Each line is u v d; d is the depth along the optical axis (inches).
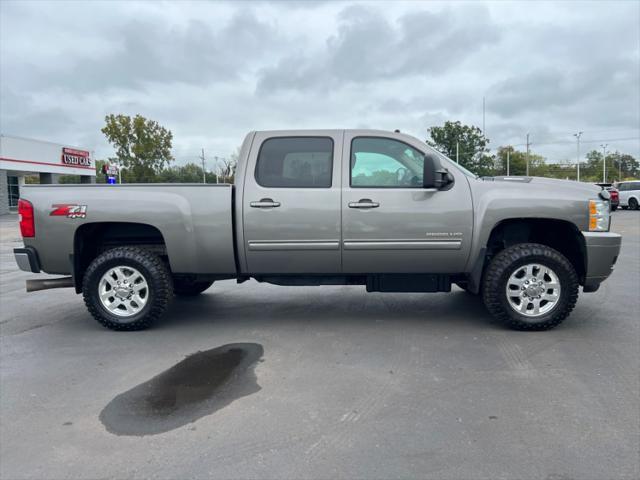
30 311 255.9
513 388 145.8
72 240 206.4
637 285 294.5
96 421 130.0
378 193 200.1
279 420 128.3
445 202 199.0
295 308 249.8
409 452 111.9
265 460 109.7
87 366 171.2
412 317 227.5
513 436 118.3
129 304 211.3
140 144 1641.2
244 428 124.4
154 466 108.3
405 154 205.0
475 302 255.4
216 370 165.0
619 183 1279.5
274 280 215.8
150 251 217.3
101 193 206.8
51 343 198.7
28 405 140.5
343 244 201.5
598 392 142.3
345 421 127.1
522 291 199.2
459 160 1977.1
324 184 203.3
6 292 312.0
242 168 206.5
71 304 272.8
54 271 211.5
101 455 113.2
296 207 200.8
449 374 157.5
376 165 204.5
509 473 103.3
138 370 166.4
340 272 207.6
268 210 201.5
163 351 185.9
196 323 224.2
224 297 279.3
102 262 207.0
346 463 107.9
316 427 124.2
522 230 215.6
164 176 1792.6
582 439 116.4
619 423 124.0
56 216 205.8
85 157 1648.6
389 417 128.9
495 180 211.0
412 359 171.8
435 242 199.8
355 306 251.4
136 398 143.9
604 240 195.6
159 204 203.9
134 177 1678.2
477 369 161.5
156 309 208.1
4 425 128.6
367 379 154.6
